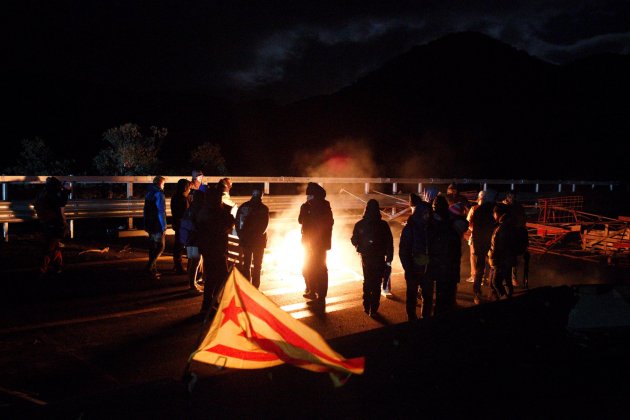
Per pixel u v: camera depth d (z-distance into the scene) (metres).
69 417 2.57
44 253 9.54
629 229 14.43
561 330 4.19
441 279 7.15
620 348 3.98
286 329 3.19
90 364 6.03
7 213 12.11
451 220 7.20
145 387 2.88
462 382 3.51
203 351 3.16
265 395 2.95
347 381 3.19
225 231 7.98
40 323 7.33
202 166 22.14
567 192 27.09
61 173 18.89
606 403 3.51
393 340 3.73
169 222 15.89
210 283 7.97
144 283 9.65
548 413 3.36
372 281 8.40
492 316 4.25
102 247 12.35
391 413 3.19
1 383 5.39
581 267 13.22
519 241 9.07
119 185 17.98
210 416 2.78
